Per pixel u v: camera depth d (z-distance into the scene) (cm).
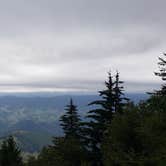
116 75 2394
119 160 1608
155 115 1611
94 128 2336
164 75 1872
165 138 1534
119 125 1778
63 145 2502
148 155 1580
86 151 2416
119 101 2352
